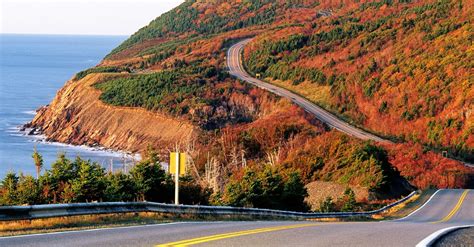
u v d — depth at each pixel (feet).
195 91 418.10
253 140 294.66
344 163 220.64
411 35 462.60
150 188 94.84
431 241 42.96
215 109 398.62
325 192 202.90
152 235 44.65
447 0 505.66
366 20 594.65
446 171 251.60
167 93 416.87
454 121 336.49
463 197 188.55
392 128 363.56
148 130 390.83
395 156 271.49
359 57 465.47
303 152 245.24
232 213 81.97
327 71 456.04
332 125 362.53
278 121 330.75
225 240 42.04
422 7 529.86
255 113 407.64
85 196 85.35
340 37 524.11
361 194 196.03
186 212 73.36
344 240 44.55
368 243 42.70
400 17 525.34
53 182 85.87
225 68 529.45
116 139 398.83
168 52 622.54
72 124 428.15
